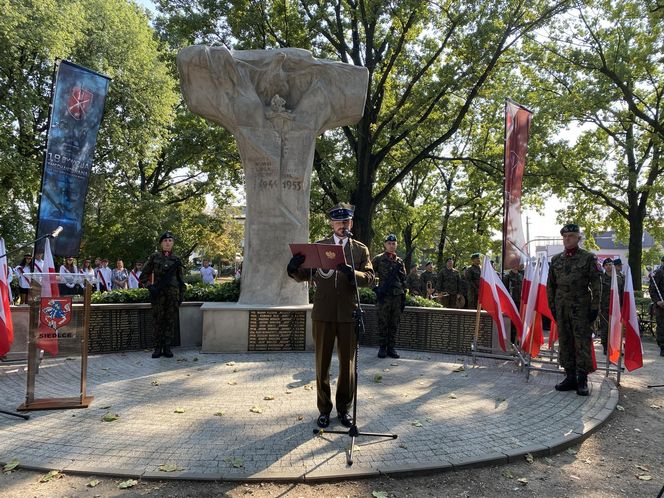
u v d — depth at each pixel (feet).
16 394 19.17
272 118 29.35
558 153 69.97
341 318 15.26
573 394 20.85
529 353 24.23
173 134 79.20
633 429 17.28
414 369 24.75
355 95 30.71
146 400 18.21
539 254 25.30
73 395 18.76
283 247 29.25
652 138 67.31
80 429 15.14
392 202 78.95
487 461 13.34
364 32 65.57
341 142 71.26
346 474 12.15
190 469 12.34
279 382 20.93
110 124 74.84
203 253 144.66
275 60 29.60
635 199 74.54
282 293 29.12
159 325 25.96
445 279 50.55
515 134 32.42
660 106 71.61
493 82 65.72
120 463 12.67
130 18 79.41
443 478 12.55
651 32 62.03
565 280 21.59
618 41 66.03
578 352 20.97
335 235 15.75
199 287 32.50
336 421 16.12
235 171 74.43
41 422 15.78
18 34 58.18
